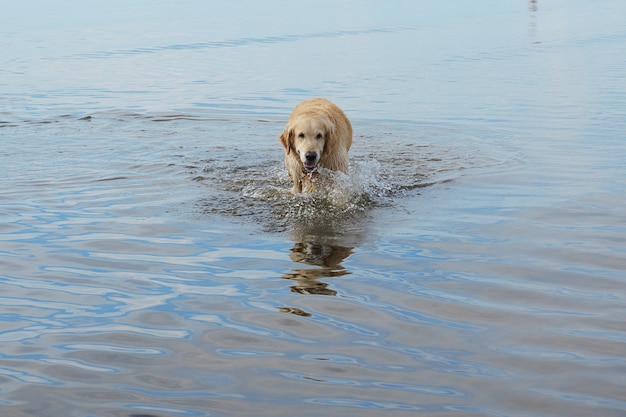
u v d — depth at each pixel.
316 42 23.12
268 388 3.32
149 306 4.26
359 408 3.14
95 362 3.58
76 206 6.45
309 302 4.30
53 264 4.98
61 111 11.82
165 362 3.58
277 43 22.94
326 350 3.70
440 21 31.48
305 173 7.21
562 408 3.11
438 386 3.32
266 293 4.45
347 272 4.80
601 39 22.92
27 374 3.47
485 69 16.59
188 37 25.14
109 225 5.89
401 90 13.87
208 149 9.04
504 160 8.16
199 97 13.23
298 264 4.95
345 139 7.65
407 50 20.66
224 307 4.24
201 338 3.84
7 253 5.21
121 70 17.05
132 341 3.81
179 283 4.62
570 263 4.88
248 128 10.46
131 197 6.76
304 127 7.02
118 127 10.47
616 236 5.41
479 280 4.62
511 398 3.21
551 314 4.08
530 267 4.82
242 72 16.56
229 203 6.60
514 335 3.83
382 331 3.91
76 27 30.42
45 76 16.23
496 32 26.09
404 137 9.70
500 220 5.89
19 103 12.66
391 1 48.47
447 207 6.34
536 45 21.58
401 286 4.54
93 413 3.12
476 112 11.45
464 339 3.80
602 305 4.18
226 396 3.25
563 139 9.21
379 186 7.12
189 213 6.25
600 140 9.05
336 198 6.66
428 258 5.04
